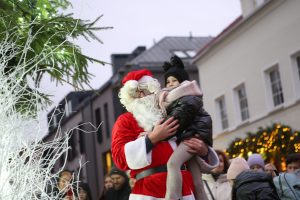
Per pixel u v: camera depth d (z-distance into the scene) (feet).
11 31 8.18
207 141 7.98
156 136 7.65
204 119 7.91
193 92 7.96
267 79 45.32
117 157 7.94
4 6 8.19
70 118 96.73
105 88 83.20
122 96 8.43
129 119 8.27
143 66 75.66
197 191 7.93
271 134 36.42
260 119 45.75
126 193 16.47
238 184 12.37
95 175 87.92
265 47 44.91
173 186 7.41
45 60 8.43
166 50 80.59
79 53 8.74
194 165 8.00
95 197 87.66
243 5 50.39
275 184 13.65
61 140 6.64
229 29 49.78
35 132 6.05
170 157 7.65
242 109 50.11
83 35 8.55
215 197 14.94
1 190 5.36
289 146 34.68
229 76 51.24
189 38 85.76
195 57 57.77
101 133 87.25
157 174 7.78
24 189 5.52
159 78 75.15
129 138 8.10
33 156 5.90
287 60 41.93
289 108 41.73
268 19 44.14
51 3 9.49
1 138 5.64
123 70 76.59
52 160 5.92
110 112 82.89
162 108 8.04
